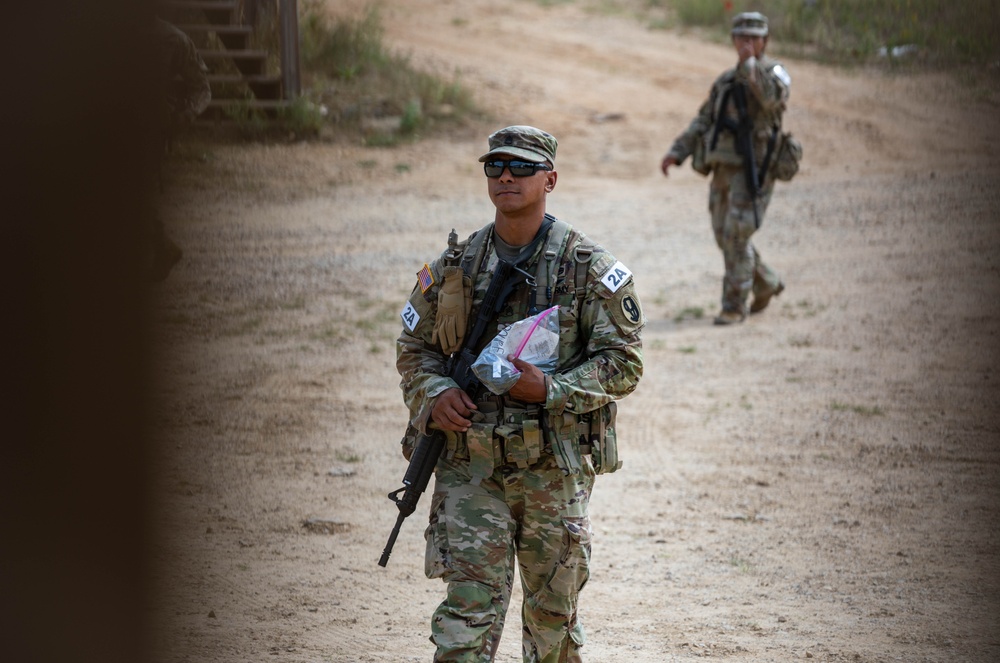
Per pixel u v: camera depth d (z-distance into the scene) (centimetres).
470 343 1184
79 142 1121
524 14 8462
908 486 2167
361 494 2106
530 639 1201
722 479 2219
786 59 7356
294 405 2614
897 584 1714
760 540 1908
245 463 2217
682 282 3919
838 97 6650
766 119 3334
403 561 1809
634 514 2039
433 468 1180
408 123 5878
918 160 5578
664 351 3170
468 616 1105
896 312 3459
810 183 5269
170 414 2442
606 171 5588
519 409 1155
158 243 2469
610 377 1157
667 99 6725
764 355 3103
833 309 3512
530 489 1156
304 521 1939
